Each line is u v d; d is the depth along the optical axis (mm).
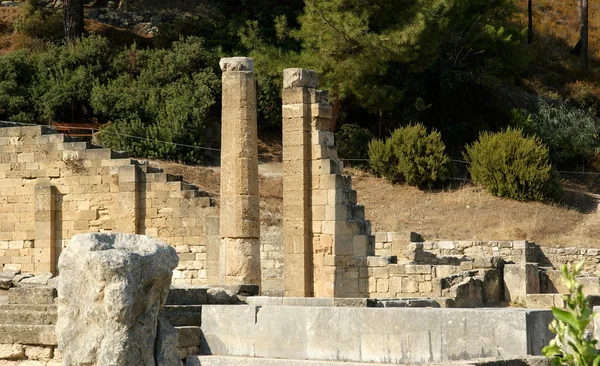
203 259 42750
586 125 69125
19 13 72375
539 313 16984
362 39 59625
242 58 34594
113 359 16047
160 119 60812
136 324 16359
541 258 45469
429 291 33781
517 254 43938
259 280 34344
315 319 18609
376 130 67188
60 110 62219
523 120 67938
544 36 87688
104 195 44000
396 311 17781
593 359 11672
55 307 20469
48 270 44156
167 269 16719
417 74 67062
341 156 63438
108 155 44062
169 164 57625
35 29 69750
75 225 44375
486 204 56906
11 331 20234
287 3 70750
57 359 19875
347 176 35469
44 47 67312
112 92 61344
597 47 89875
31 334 20109
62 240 44625
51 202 44531
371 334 17969
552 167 59969
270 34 68062
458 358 17047
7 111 61594
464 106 71000
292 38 67250
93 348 16234
